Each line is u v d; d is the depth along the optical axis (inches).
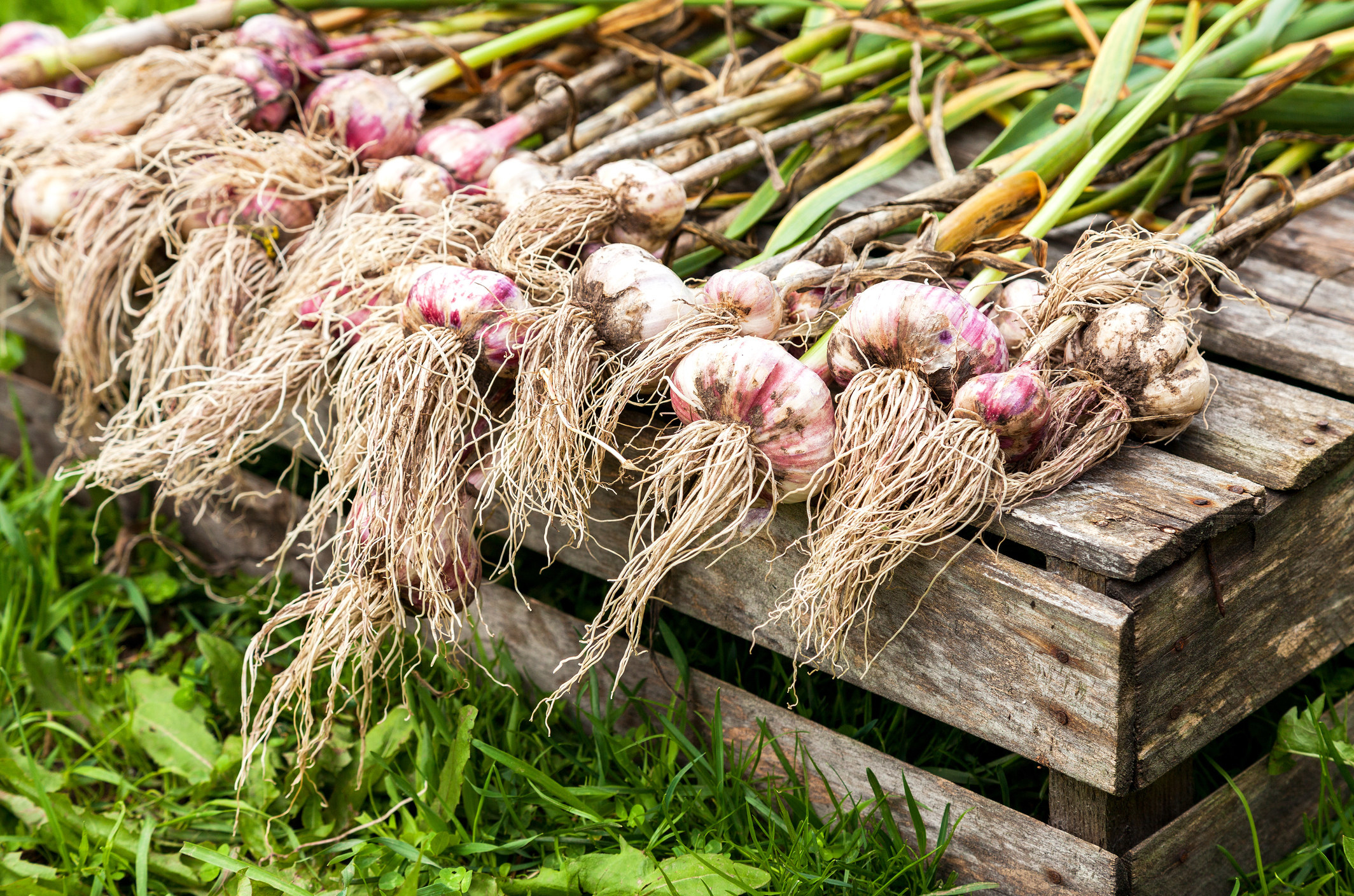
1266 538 40.3
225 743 45.5
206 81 47.6
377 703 45.8
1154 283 42.7
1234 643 40.4
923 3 52.1
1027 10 51.8
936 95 47.9
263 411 44.3
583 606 46.9
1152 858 40.5
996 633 39.8
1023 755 40.1
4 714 46.6
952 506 39.1
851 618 39.8
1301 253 46.5
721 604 42.7
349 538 42.3
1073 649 39.0
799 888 41.2
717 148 47.9
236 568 50.4
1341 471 41.1
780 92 49.0
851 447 39.4
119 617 49.7
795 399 39.3
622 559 43.8
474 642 46.4
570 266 43.1
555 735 44.9
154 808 44.6
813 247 43.6
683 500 41.0
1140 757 39.4
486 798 43.5
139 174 46.6
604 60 51.4
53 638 49.1
